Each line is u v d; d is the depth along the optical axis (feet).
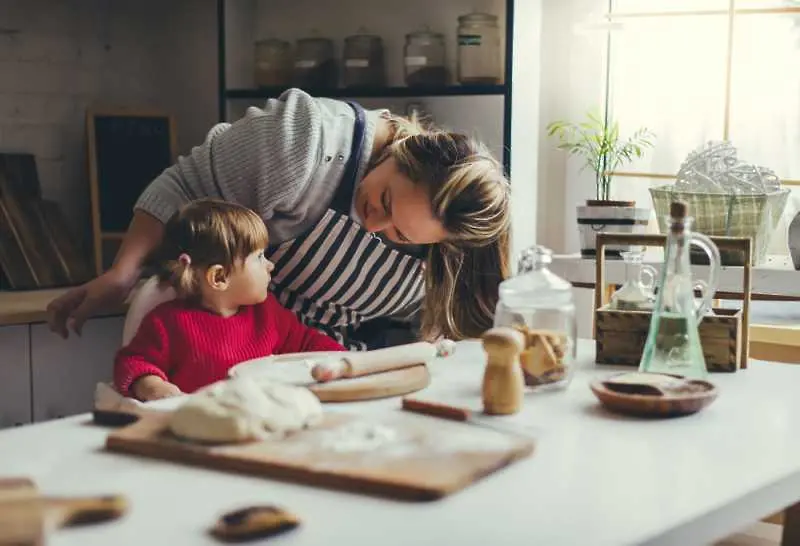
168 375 6.43
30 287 9.87
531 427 4.01
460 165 6.25
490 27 9.69
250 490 3.18
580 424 4.08
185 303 6.58
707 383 4.48
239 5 11.21
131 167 10.89
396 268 7.26
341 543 2.74
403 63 10.34
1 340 8.58
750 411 4.38
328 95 10.43
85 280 10.29
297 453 3.39
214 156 7.03
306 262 7.11
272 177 6.72
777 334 7.82
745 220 7.89
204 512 2.97
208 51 11.62
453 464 3.30
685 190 8.26
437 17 10.36
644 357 4.91
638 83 9.87
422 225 6.32
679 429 4.04
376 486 3.14
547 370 4.63
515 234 9.87
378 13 10.69
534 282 4.68
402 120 7.27
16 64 10.61
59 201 11.02
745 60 9.37
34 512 2.67
